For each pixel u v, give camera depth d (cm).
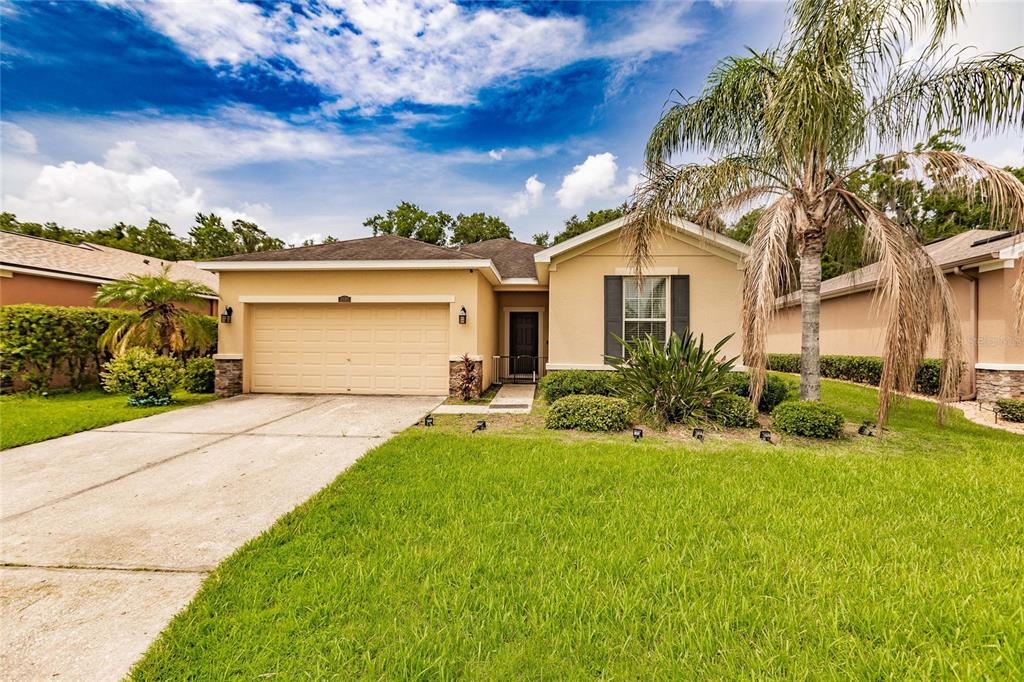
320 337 1112
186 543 348
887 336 620
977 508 394
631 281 1094
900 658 217
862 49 679
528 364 1475
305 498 439
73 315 1108
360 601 264
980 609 252
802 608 256
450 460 538
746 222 931
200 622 248
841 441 643
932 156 657
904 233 685
